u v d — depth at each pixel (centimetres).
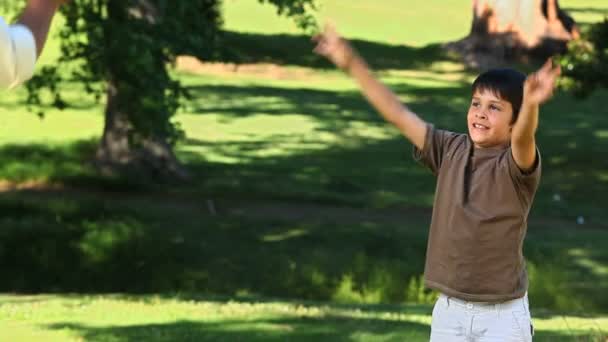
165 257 2805
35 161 3469
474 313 601
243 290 2722
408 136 608
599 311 2659
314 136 4222
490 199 592
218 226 3028
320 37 556
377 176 3756
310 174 3719
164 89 2553
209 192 3381
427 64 5788
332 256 2878
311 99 4828
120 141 3447
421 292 2716
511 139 582
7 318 1366
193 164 3672
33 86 2694
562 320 1548
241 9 6700
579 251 2956
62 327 1298
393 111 597
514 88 591
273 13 6644
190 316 1428
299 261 2839
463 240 598
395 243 2973
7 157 3484
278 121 4400
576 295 2716
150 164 3456
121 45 2447
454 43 6000
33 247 2744
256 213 3191
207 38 2648
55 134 3850
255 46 5822
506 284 596
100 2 2497
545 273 2756
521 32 5803
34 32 320
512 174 583
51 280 2692
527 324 607
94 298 1809
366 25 6688
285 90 4975
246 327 1324
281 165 3788
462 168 600
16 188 3300
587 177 3900
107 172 3406
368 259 2867
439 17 7200
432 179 3759
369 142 4194
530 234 3134
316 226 3084
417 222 3244
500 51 5809
